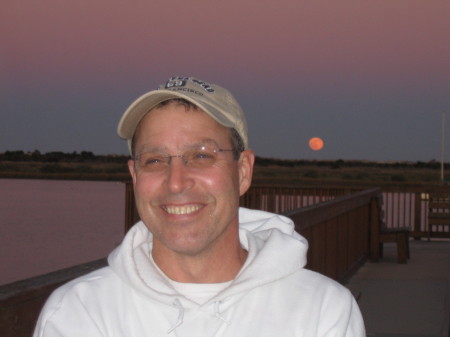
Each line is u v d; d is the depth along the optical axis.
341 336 1.62
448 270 9.10
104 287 1.67
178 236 1.59
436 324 6.11
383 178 43.47
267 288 1.66
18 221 16.09
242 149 1.68
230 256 1.69
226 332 1.61
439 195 12.31
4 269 9.23
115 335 1.61
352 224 8.86
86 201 25.06
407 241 10.02
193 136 1.59
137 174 1.65
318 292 1.67
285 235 1.77
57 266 9.54
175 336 1.59
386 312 6.60
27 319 2.29
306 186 12.06
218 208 1.60
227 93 1.68
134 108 1.59
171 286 1.65
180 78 1.65
